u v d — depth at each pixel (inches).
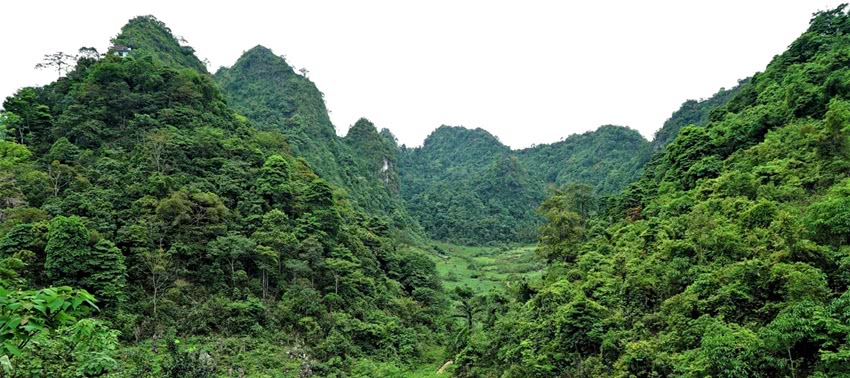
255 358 1341.0
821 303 704.4
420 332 2033.7
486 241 5226.4
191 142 1989.4
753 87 2159.2
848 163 1088.8
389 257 2420.0
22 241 1285.7
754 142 1619.1
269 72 5364.2
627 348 908.6
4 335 186.9
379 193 5118.1
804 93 1539.1
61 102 2139.5
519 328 1298.0
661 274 1050.7
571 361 1035.3
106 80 2181.3
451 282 3289.9
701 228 1095.0
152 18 3693.4
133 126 2039.9
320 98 5403.5
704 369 699.4
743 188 1221.7
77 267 1268.5
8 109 1967.3
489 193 6200.8
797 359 667.4
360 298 1914.4
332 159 4443.9
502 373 1263.5
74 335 339.3
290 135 4099.4
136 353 1124.5
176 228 1595.7
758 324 779.4
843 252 793.6
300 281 1737.2
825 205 859.4
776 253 847.7
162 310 1389.0
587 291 1231.5
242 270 1624.0
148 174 1753.2
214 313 1457.9
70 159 1793.8
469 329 1752.0
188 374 898.1
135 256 1438.2
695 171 1594.5
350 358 1535.4
